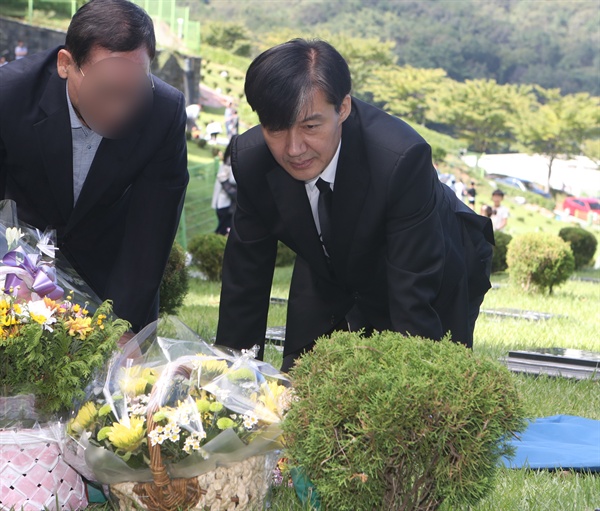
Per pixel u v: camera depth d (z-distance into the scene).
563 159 77.19
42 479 2.90
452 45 136.12
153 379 2.86
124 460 2.64
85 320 2.89
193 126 44.38
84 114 3.16
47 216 3.80
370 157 3.30
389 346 2.73
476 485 2.55
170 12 47.22
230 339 3.79
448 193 4.16
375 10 144.88
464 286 3.86
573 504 3.22
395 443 2.46
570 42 142.00
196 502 2.70
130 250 3.80
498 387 2.57
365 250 3.46
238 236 3.71
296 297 4.00
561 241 14.02
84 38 3.03
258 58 2.86
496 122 77.12
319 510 2.88
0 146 3.57
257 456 2.81
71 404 2.88
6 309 2.79
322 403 2.54
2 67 3.59
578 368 6.32
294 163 3.00
